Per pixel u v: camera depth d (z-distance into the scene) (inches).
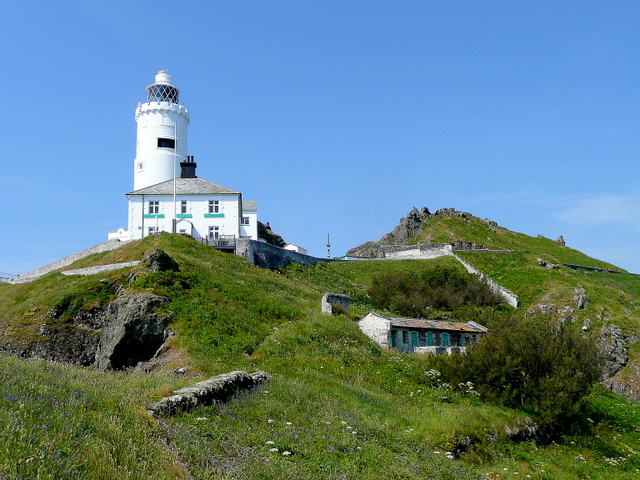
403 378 1365.7
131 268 2034.9
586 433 1309.1
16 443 425.4
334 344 1540.4
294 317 1774.1
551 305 2832.2
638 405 1830.7
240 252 2647.6
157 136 3388.3
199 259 2283.5
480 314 2372.0
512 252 3752.5
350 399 1065.5
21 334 1707.7
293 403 888.9
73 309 1817.2
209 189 2915.8
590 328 2598.4
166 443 561.6
